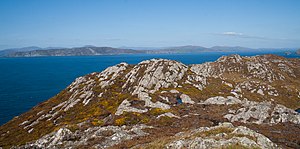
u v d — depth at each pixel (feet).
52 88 523.29
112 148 105.29
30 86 550.77
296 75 497.87
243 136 88.38
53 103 269.85
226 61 524.11
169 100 213.05
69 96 277.44
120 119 168.66
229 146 78.33
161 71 276.00
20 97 431.02
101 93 247.50
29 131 198.59
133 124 162.61
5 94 456.86
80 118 197.57
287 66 529.04
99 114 195.21
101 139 123.03
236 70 487.61
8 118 307.37
